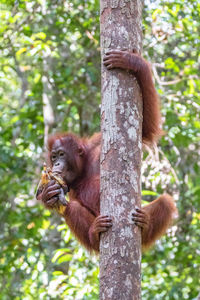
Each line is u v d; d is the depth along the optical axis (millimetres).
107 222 6035
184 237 15172
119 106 6395
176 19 13695
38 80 16297
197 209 15312
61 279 11750
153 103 7520
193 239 15031
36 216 15188
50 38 15648
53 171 8977
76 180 9359
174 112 14445
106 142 6293
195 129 14414
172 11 13602
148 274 14312
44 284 13695
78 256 11500
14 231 16734
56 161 9312
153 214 8797
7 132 16641
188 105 14578
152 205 8883
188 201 15367
